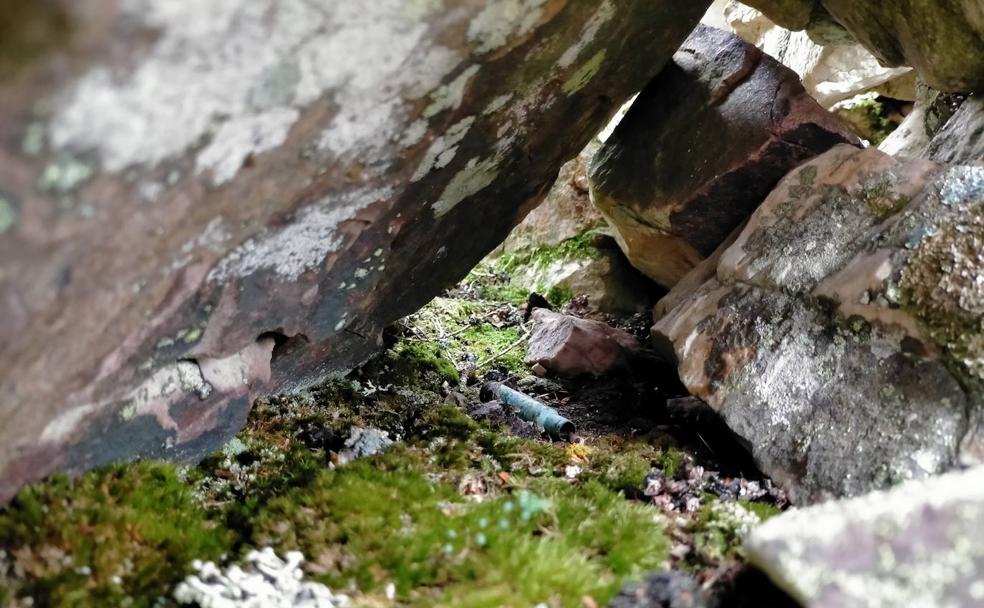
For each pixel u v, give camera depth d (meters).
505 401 3.08
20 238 1.07
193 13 1.03
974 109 2.67
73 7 0.87
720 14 4.76
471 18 1.59
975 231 2.10
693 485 2.28
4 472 1.50
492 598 1.56
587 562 1.76
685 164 3.09
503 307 4.55
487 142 2.21
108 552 1.57
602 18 2.07
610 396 3.31
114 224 1.23
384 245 2.25
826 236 2.46
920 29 2.57
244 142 1.37
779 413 2.29
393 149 1.84
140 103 1.08
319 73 1.37
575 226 4.80
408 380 3.27
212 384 1.99
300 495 1.95
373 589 1.62
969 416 1.94
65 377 1.45
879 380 2.12
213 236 1.54
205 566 1.57
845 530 1.31
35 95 0.93
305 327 2.26
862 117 3.96
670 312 2.84
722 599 1.58
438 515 1.88
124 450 1.81
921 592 1.21
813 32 3.30
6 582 1.42
